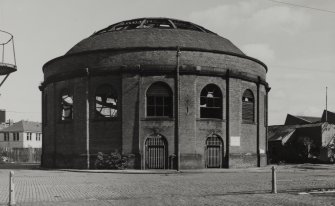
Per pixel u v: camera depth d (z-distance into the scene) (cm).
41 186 1711
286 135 4788
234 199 1241
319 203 1152
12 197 1154
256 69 3284
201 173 2556
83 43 3291
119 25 3481
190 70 2902
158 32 3159
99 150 2933
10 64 2486
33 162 4959
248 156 3145
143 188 1599
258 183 1803
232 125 3036
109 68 2916
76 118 3023
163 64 2888
